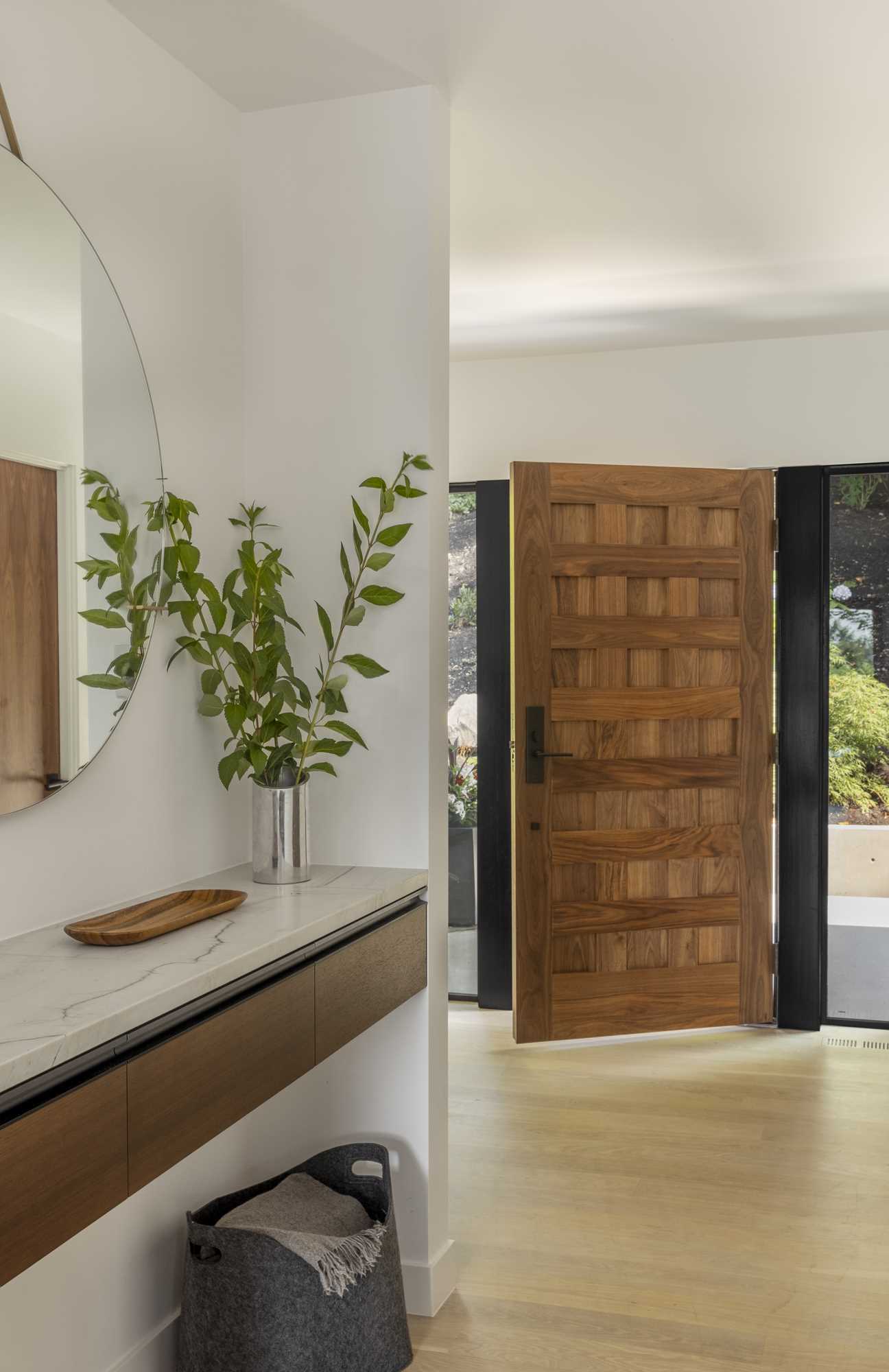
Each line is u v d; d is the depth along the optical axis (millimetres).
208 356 2342
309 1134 2514
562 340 4328
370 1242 2121
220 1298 2018
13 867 1783
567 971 4148
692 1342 2281
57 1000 1457
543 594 4102
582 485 4117
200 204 2305
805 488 4297
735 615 4273
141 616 2053
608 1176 3031
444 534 2480
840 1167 3084
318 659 2457
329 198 2428
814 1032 4312
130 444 2021
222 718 2389
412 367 2387
